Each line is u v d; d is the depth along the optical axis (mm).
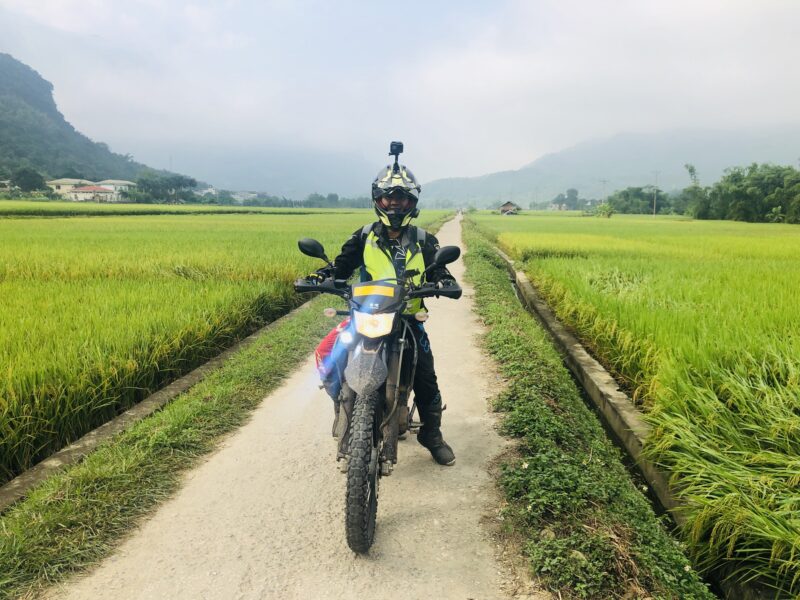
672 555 2809
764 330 5215
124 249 14586
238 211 77312
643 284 8664
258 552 2975
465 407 5121
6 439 3783
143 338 5520
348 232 23891
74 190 141375
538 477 3432
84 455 3932
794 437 3271
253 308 8086
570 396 5184
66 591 2637
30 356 4723
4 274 10547
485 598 2637
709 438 3492
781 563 2668
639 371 5246
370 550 3006
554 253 16641
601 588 2576
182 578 2756
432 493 3611
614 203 128125
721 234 29797
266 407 5105
